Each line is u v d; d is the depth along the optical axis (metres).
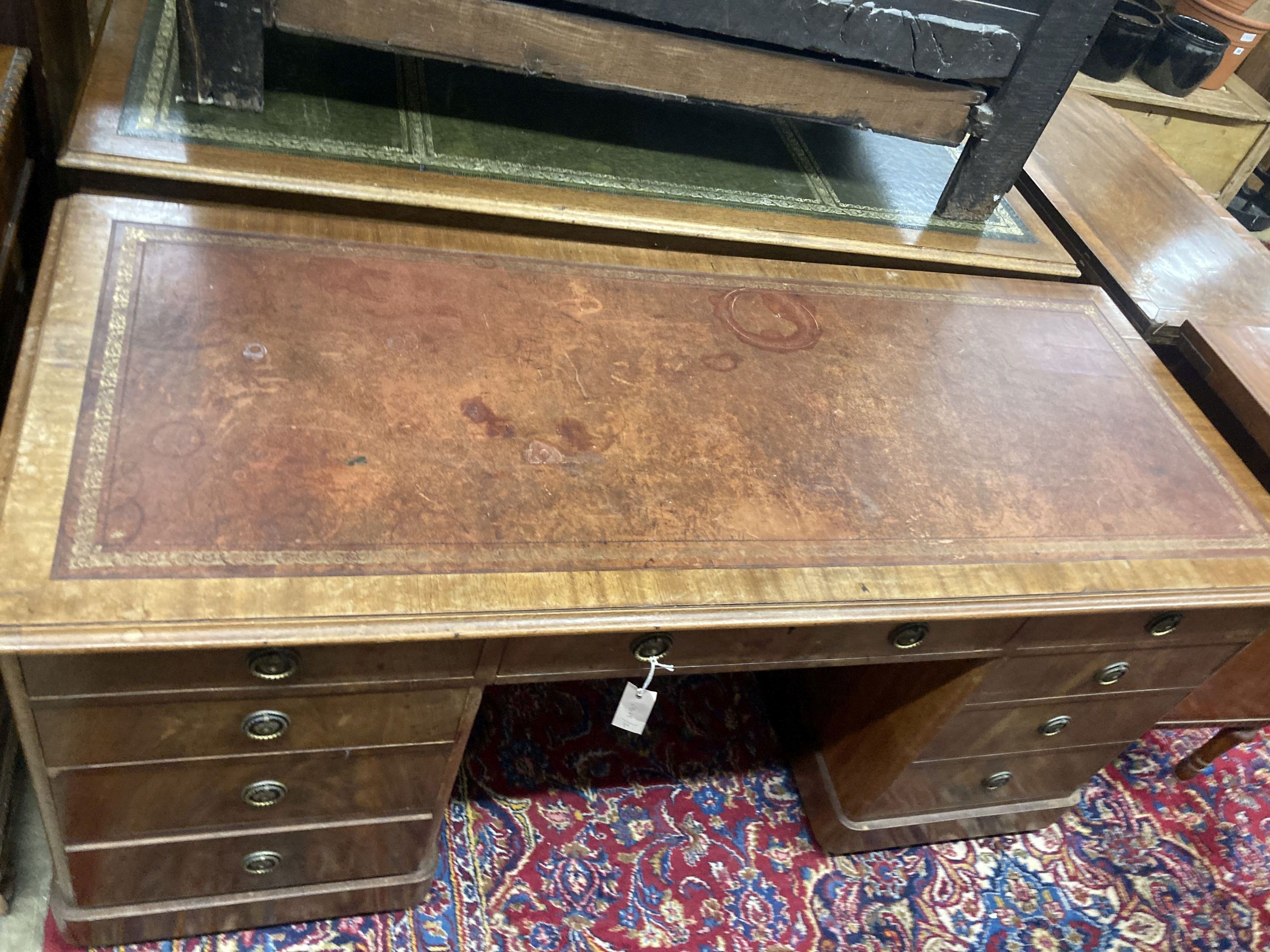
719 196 1.64
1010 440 1.44
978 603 1.21
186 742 1.11
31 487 0.99
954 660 1.43
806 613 1.14
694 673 1.26
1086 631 1.38
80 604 0.93
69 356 1.12
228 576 0.99
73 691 0.99
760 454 1.30
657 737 1.90
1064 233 1.92
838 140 1.91
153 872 1.31
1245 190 3.48
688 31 1.42
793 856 1.78
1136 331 1.74
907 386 1.47
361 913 1.53
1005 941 1.73
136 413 1.09
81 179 1.30
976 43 1.50
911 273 1.70
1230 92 3.10
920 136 1.64
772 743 1.94
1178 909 1.83
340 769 1.23
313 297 1.30
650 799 1.80
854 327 1.55
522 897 1.62
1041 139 2.16
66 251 1.22
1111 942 1.76
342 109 1.52
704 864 1.73
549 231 1.52
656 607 1.09
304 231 1.38
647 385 1.34
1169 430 1.54
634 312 1.45
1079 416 1.51
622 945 1.59
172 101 1.41
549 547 1.11
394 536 1.07
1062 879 1.84
